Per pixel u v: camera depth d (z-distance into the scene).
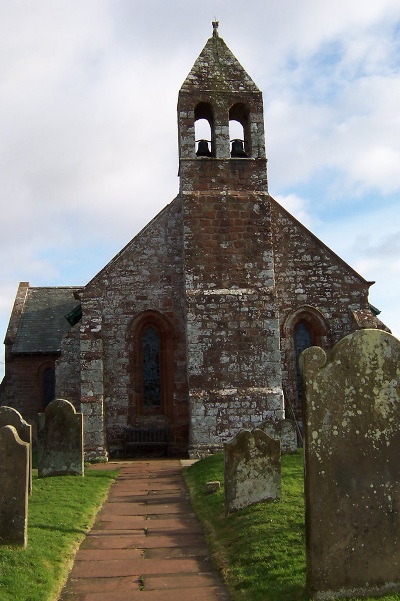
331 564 7.48
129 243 25.31
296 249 25.75
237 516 11.56
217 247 24.25
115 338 24.62
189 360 23.34
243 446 12.24
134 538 11.11
